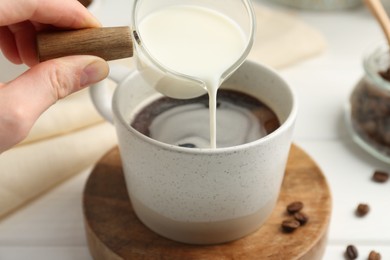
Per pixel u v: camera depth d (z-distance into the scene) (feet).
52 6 1.04
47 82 0.98
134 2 1.02
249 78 1.27
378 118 1.40
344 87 1.66
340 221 1.27
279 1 2.01
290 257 1.11
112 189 1.28
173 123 1.22
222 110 1.25
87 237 1.21
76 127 1.44
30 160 1.36
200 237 1.14
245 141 1.17
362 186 1.36
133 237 1.17
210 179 1.04
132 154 1.07
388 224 1.26
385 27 1.41
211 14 1.11
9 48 1.28
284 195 1.26
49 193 1.35
